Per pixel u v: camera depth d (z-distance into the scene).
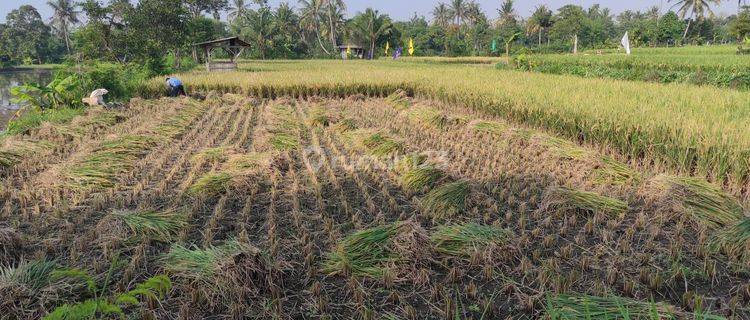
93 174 6.98
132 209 6.01
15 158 8.26
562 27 64.75
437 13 88.62
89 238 5.00
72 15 73.56
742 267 4.35
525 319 3.72
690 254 4.68
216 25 61.75
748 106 9.57
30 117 12.88
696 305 3.66
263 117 13.30
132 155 8.33
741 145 6.49
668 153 7.20
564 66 27.52
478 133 10.09
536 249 4.83
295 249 4.85
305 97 18.25
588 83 15.07
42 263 4.20
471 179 7.05
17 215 5.81
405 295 4.05
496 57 58.59
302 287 4.21
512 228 5.38
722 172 6.58
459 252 4.56
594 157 7.41
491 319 3.74
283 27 64.75
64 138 10.05
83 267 4.44
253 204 6.11
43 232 5.29
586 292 4.01
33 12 82.31
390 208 5.86
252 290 3.96
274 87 18.03
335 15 67.88
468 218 5.58
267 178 7.08
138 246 4.70
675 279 4.20
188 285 4.02
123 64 28.39
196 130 10.98
